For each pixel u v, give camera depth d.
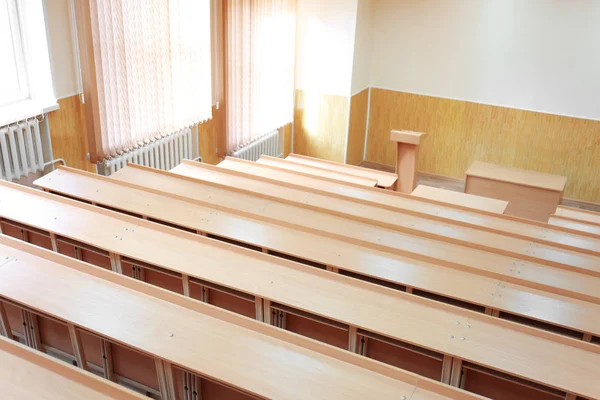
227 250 3.10
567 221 5.02
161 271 3.05
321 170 6.02
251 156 7.42
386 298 2.71
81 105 5.31
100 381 2.06
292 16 7.43
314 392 2.09
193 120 6.42
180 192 4.21
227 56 6.47
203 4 6.14
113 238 3.19
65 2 4.93
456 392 2.07
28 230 3.55
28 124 4.79
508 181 6.86
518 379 2.34
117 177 4.45
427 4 7.57
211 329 2.38
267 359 2.23
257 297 2.76
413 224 4.08
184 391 2.42
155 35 5.61
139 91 5.59
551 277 3.22
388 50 8.00
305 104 8.07
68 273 2.75
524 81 7.44
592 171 7.49
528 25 7.18
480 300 2.83
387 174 6.25
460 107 7.87
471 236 3.95
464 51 7.59
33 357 2.18
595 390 2.18
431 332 2.48
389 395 2.09
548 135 7.55
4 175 4.78
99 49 5.07
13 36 4.73
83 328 2.45
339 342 2.85
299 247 3.28
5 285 2.63
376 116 8.41
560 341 2.44
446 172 8.30
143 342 2.29
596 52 6.99
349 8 7.34
